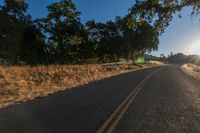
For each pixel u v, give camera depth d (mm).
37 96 16000
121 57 94938
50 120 9586
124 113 11031
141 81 26938
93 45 85688
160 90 19484
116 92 17891
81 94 16734
